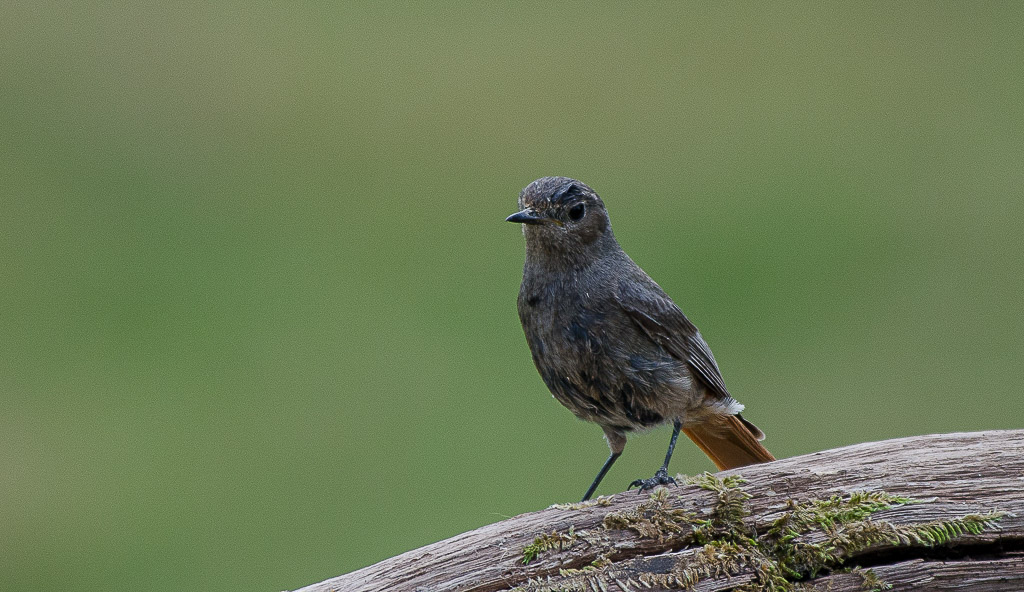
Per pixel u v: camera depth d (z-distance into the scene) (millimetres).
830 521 7387
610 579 7316
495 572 7430
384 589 7441
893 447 7797
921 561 7355
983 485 7496
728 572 7312
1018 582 7312
